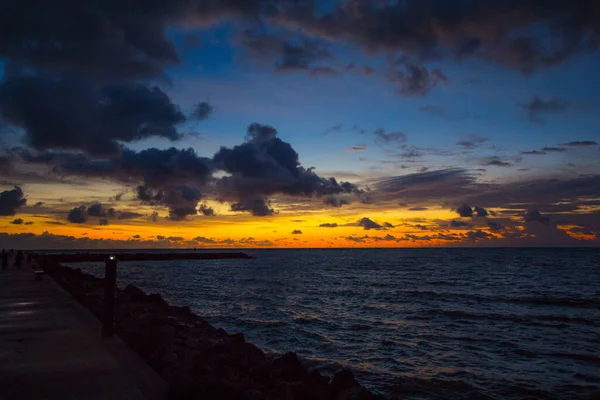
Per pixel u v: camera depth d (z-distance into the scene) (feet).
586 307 94.89
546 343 55.06
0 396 16.74
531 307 93.91
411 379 38.42
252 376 27.96
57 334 27.89
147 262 376.68
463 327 66.80
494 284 157.58
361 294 117.80
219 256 470.39
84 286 68.74
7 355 22.59
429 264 342.64
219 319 71.00
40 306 40.27
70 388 17.87
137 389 18.01
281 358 33.37
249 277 188.96
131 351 23.91
